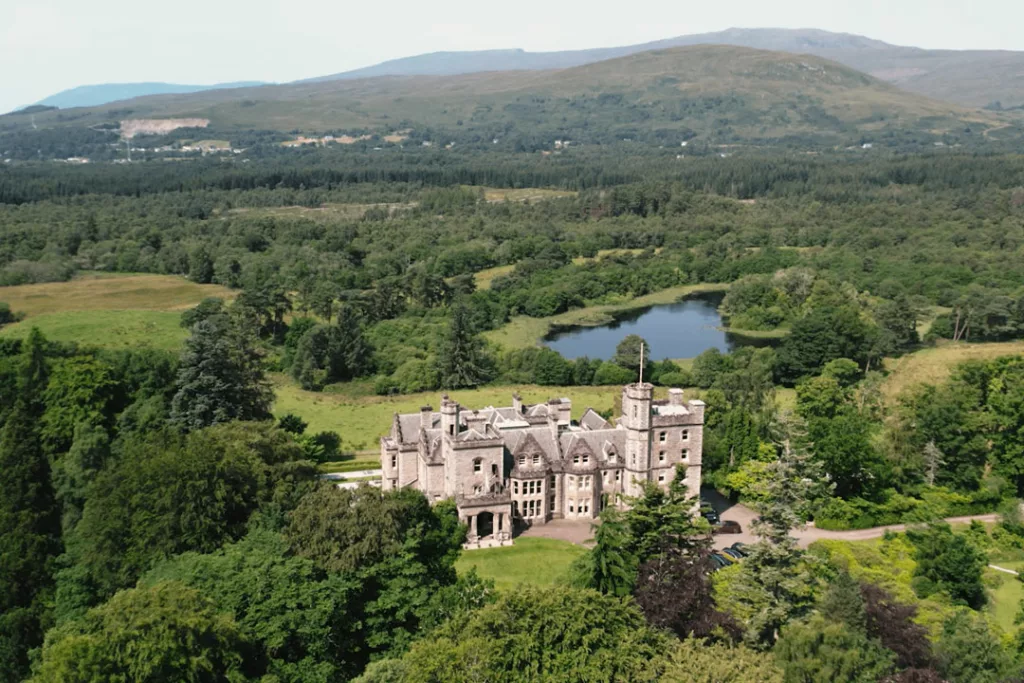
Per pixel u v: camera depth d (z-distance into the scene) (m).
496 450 147.25
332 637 108.44
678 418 155.62
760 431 186.88
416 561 120.06
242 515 133.50
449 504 143.62
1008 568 140.50
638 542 117.19
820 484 134.00
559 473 154.62
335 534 114.88
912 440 175.12
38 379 173.50
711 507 162.62
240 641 98.69
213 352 173.88
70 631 103.12
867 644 95.25
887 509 158.00
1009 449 170.38
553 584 117.38
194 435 143.88
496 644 90.12
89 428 156.50
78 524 137.00
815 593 107.56
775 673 87.81
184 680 91.69
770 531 106.81
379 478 179.38
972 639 99.00
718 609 107.12
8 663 120.19
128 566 123.69
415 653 92.44
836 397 196.12
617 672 89.31
